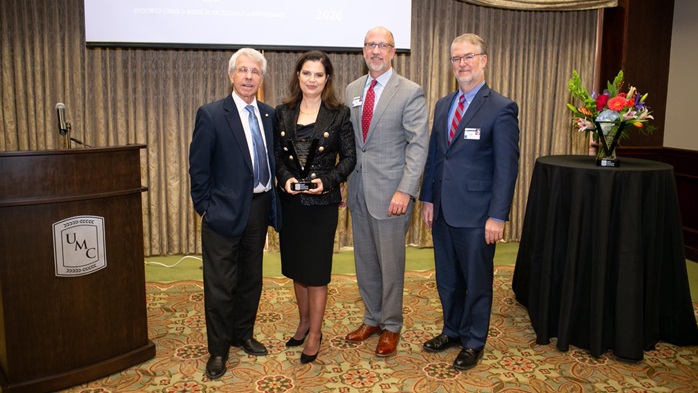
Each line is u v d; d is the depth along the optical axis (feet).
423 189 9.13
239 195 7.91
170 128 14.66
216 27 13.94
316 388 7.91
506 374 8.39
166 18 13.70
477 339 8.54
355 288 12.48
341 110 8.33
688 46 15.33
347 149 8.38
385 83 8.55
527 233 10.93
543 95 16.80
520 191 17.02
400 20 14.89
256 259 8.63
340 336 9.75
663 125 16.30
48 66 13.73
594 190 8.86
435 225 8.89
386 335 9.03
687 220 15.29
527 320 10.57
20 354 7.41
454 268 8.93
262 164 8.20
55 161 7.36
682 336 9.39
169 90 14.48
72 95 14.01
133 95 14.37
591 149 17.04
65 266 7.61
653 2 15.75
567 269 9.07
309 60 8.03
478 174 8.16
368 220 8.76
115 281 8.20
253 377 8.21
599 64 16.85
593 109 9.56
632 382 8.17
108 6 13.44
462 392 7.83
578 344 9.32
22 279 7.32
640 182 8.69
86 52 13.87
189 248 15.37
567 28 16.58
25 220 7.25
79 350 7.89
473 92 8.28
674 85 15.87
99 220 7.88
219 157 7.97
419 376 8.30
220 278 8.12
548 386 8.03
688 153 15.12
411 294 12.07
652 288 9.14
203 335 9.78
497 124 7.93
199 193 8.04
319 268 8.34
